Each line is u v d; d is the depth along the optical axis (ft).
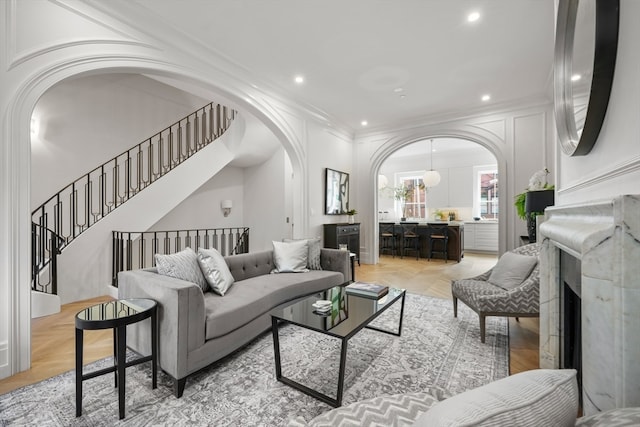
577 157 5.32
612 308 2.85
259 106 13.41
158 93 18.95
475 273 17.80
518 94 14.83
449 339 8.41
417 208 30.58
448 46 10.55
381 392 5.92
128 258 13.26
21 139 6.77
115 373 6.01
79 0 7.69
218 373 6.65
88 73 8.02
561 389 1.92
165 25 9.28
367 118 18.52
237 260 10.42
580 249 3.41
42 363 7.13
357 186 21.43
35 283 11.46
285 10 8.71
